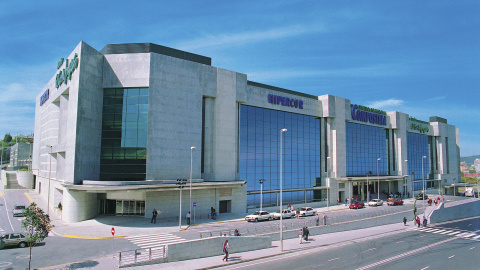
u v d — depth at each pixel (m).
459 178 122.75
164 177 46.47
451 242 39.69
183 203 48.25
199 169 50.03
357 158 81.06
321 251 33.41
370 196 86.38
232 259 28.75
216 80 53.62
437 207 59.09
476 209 71.75
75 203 43.09
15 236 30.55
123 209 47.50
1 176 99.06
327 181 71.12
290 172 65.75
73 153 43.12
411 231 47.34
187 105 49.59
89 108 45.53
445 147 113.56
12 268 24.48
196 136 50.16
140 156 46.59
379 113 87.81
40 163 73.19
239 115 57.59
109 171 46.97
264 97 61.69
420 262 30.00
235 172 55.22
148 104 46.25
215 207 51.66
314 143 71.69
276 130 64.06
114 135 47.34
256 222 45.88
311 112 70.75
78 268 24.66
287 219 49.72
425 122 107.69
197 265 26.52
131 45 49.22
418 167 102.50
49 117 64.81
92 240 33.47
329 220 46.69
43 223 24.47
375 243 38.09
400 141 92.75
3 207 53.88
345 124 77.56
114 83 47.56
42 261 26.33
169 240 33.44
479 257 32.28
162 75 47.53
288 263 28.36
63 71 52.88
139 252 27.31
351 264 28.52
